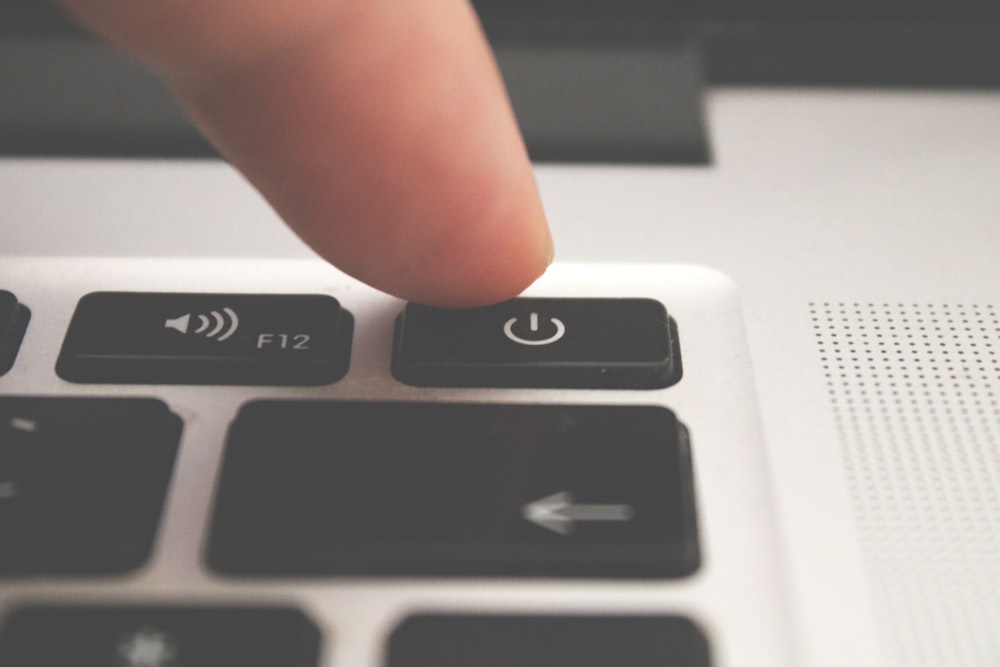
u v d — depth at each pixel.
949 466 0.10
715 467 0.10
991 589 0.10
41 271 0.11
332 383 0.10
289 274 0.11
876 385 0.11
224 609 0.09
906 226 0.12
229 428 0.10
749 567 0.10
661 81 0.13
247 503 0.10
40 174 0.12
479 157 0.10
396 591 0.10
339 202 0.10
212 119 0.10
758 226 0.12
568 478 0.10
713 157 0.12
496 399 0.10
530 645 0.09
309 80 0.10
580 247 0.11
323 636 0.09
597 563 0.10
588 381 0.10
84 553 0.10
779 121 0.13
